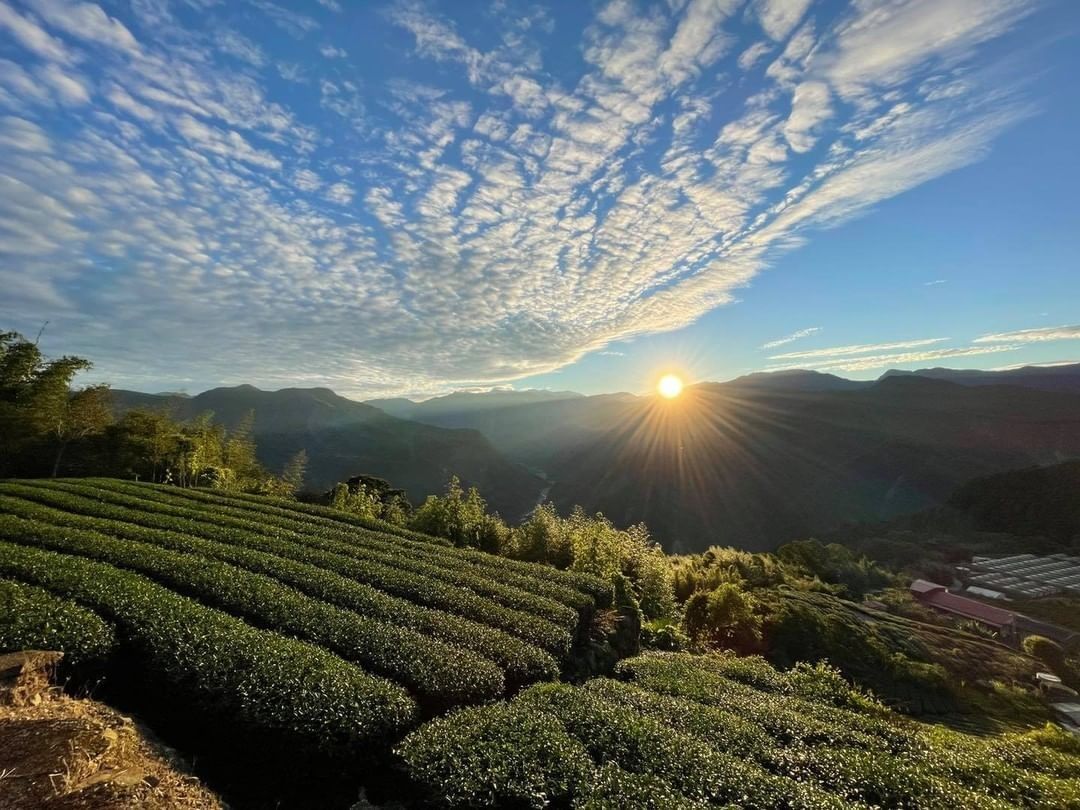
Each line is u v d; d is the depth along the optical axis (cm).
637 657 1788
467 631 1222
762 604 3409
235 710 741
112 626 885
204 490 3219
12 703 665
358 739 721
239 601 1167
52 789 510
